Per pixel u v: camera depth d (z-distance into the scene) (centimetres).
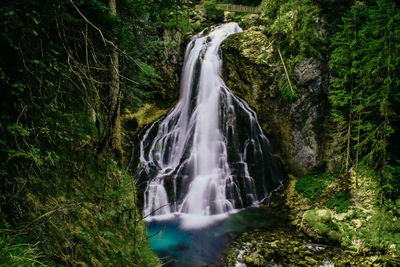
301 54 866
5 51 267
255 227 762
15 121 298
